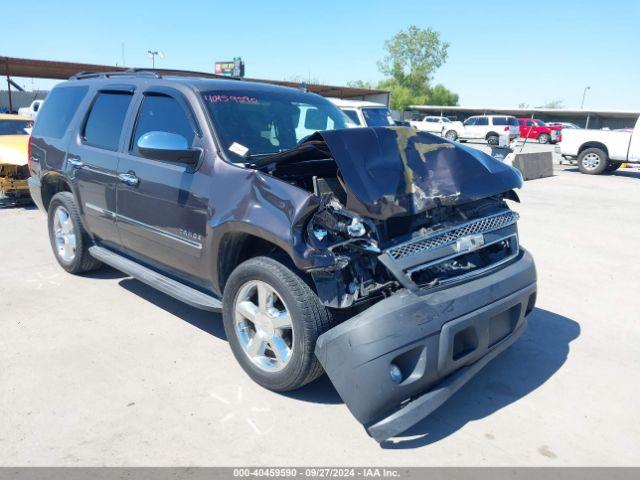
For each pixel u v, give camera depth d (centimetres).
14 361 378
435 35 7788
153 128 424
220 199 350
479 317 303
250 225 320
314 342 308
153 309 477
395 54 7956
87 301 493
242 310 349
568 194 1241
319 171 383
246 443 294
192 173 375
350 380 285
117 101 474
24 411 318
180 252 395
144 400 333
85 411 320
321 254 288
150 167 410
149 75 462
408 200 308
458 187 326
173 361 382
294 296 308
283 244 301
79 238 530
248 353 352
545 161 1608
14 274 567
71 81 568
